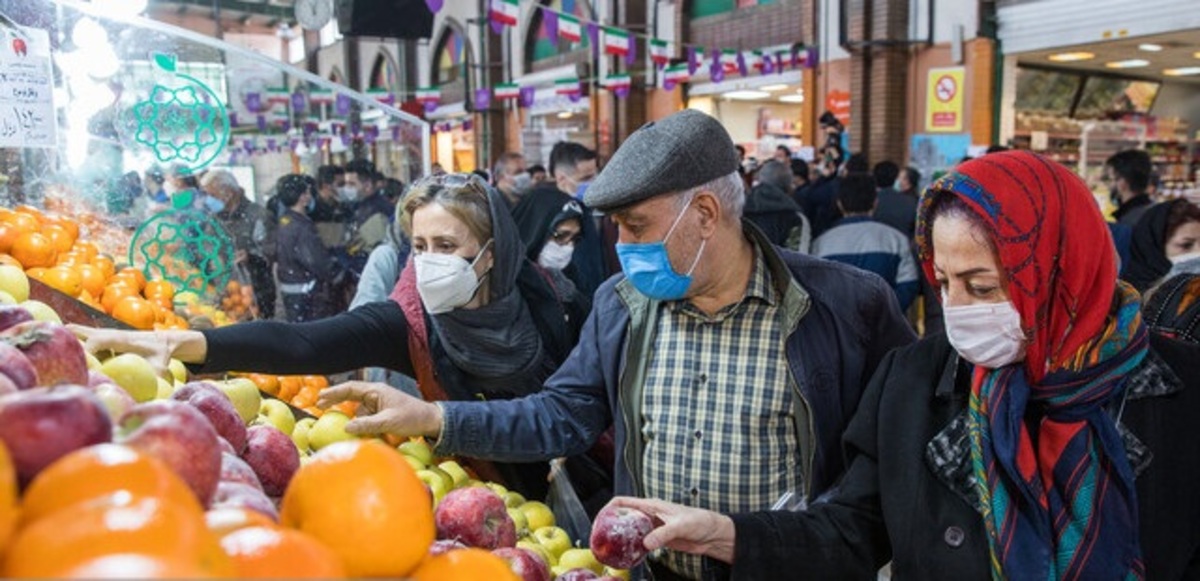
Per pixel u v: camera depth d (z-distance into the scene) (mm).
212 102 2969
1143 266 3574
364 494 735
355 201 4086
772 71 11703
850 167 6094
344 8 8258
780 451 1625
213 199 3143
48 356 903
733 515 1361
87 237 2820
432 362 2094
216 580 478
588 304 2396
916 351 1391
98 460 550
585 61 15117
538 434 1787
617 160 1533
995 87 9930
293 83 3922
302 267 3617
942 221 1199
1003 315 1158
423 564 809
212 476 729
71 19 2684
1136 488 1173
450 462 1840
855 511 1386
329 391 1716
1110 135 11203
